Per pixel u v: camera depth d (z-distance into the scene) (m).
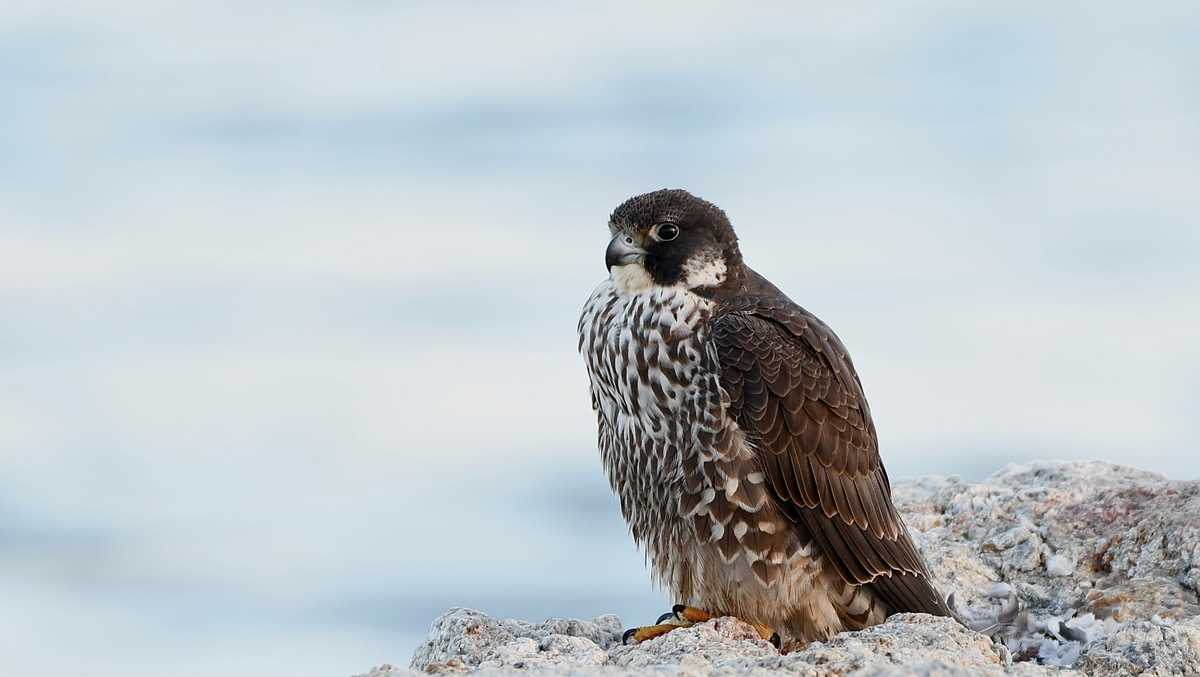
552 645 10.12
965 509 13.55
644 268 12.13
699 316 11.83
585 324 12.46
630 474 12.14
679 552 11.84
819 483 11.62
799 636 11.88
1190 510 12.46
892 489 14.42
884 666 8.48
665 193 12.41
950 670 8.32
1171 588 11.89
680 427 11.66
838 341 12.38
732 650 9.94
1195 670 9.79
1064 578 12.54
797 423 11.58
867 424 12.12
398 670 8.95
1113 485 13.54
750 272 12.68
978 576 12.61
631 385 11.88
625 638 11.41
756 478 11.53
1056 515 13.12
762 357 11.62
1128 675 9.83
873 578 11.76
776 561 11.57
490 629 11.18
